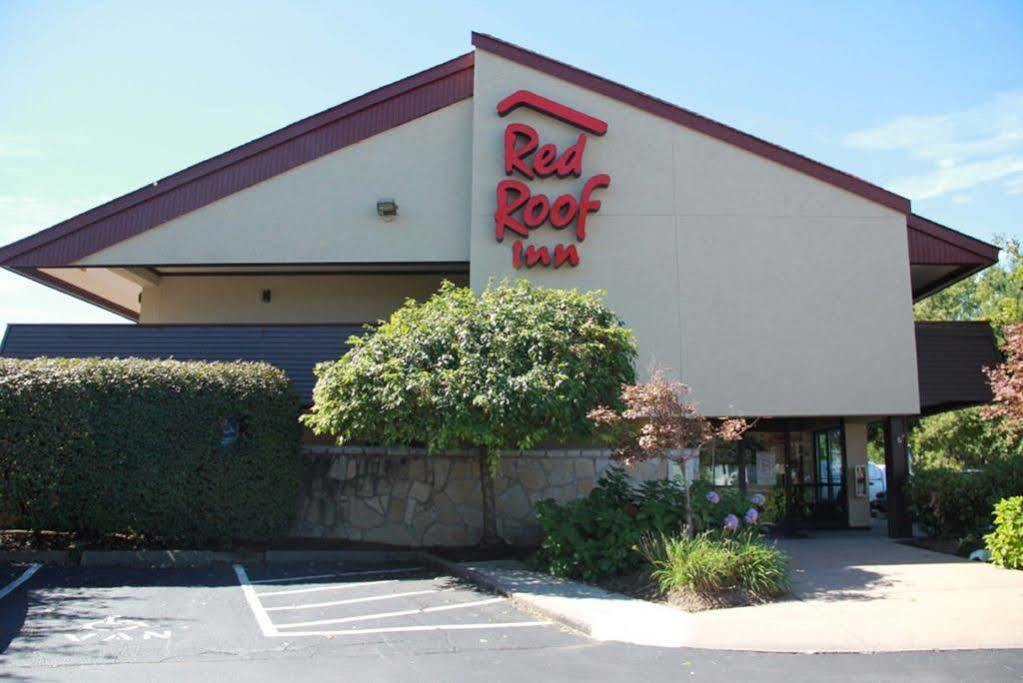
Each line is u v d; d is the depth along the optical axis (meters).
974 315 37.06
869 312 14.51
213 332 14.73
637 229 14.66
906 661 6.63
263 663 6.60
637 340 14.34
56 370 11.43
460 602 9.20
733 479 17.59
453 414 10.51
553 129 14.97
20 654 6.75
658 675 6.28
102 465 11.31
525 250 14.54
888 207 14.76
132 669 6.37
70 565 11.30
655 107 15.00
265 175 15.59
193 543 12.11
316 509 13.73
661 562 9.12
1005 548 10.78
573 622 7.96
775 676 6.23
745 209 14.73
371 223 15.48
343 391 11.12
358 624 8.07
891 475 14.65
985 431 21.64
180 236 15.43
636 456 10.38
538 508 11.16
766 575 8.95
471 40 15.29
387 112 15.80
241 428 12.03
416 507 13.66
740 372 14.32
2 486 10.95
